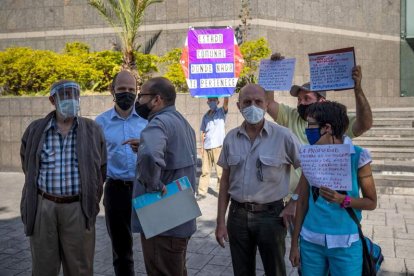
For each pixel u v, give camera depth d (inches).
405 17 723.4
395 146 421.4
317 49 629.6
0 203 336.2
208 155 345.7
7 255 228.1
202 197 346.3
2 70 476.1
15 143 453.7
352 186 121.8
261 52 504.7
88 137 152.9
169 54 530.6
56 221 149.2
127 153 182.5
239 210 146.1
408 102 710.5
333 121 122.7
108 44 628.1
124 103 182.1
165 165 135.5
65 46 636.7
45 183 148.2
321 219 124.0
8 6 664.4
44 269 149.4
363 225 269.4
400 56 727.7
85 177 149.6
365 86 688.4
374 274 126.1
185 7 596.7
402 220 278.2
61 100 146.1
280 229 144.5
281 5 592.7
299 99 170.4
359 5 676.1
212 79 472.7
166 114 142.3
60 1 644.7
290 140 144.7
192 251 230.4
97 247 240.2
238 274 147.8
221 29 473.7
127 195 182.7
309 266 127.0
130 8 550.0
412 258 217.3
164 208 135.6
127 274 183.9
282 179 145.9
